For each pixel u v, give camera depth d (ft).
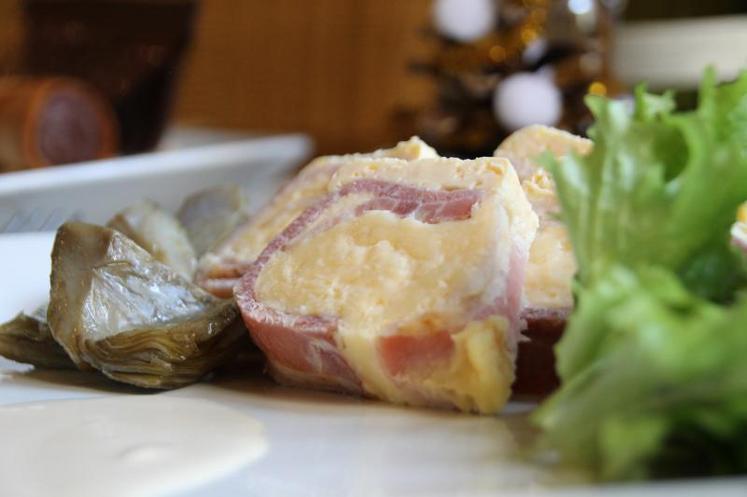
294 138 2.33
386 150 1.29
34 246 1.45
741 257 1.00
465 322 1.07
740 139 1.01
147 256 1.24
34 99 2.11
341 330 1.11
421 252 1.12
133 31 2.37
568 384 0.92
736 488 0.81
